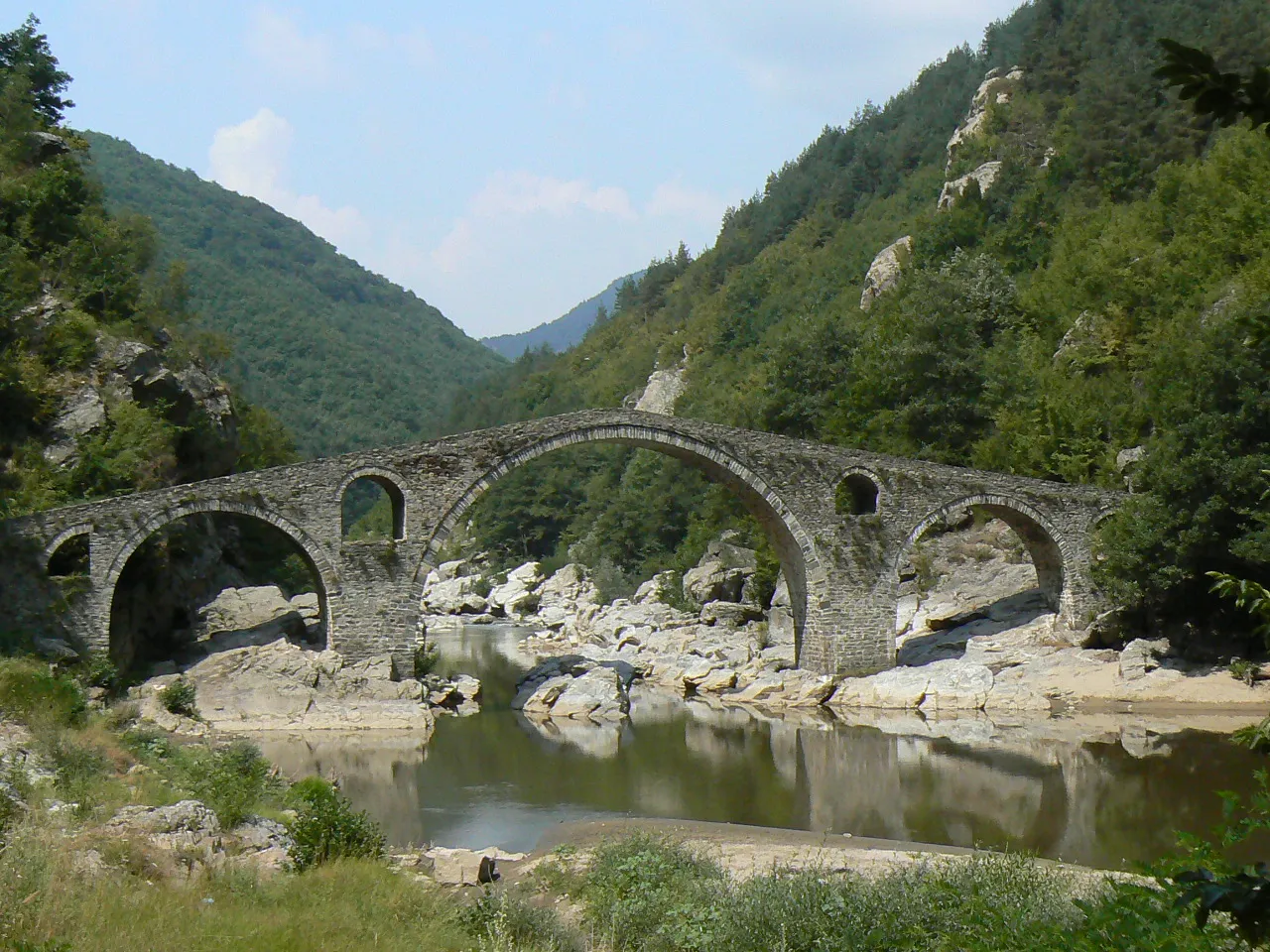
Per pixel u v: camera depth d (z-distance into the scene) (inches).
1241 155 3314.5
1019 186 4495.6
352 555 2046.0
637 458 5073.8
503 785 1513.3
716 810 1368.1
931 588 2696.9
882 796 1412.4
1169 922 421.1
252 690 1929.1
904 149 6786.4
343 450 7672.2
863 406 3174.2
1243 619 2086.6
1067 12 5831.7
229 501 1973.4
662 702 2278.5
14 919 618.8
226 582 2682.1
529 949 741.9
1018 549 2677.2
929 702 2090.3
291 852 912.3
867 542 2282.2
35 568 1845.5
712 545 3462.1
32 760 1021.2
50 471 2220.7
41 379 2316.7
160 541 2208.4
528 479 5457.7
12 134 2893.7
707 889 861.8
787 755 1710.1
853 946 709.9
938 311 3127.5
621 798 1437.0
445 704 2158.0
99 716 1376.7
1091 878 857.5
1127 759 1581.0
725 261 7824.8
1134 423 2723.9
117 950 611.8
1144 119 4350.4
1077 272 3479.3
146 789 997.8
